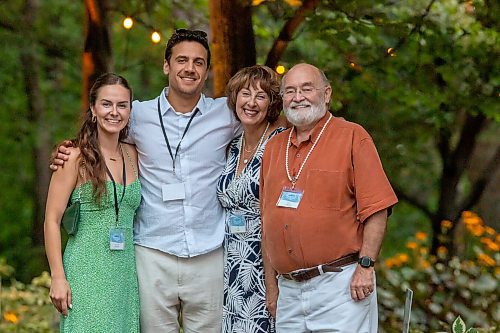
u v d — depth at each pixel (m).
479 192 10.41
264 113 4.70
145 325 4.78
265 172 4.53
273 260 4.42
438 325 7.60
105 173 4.55
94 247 4.52
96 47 7.25
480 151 13.38
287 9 7.19
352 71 7.96
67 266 4.53
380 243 4.25
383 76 8.15
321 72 4.43
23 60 13.48
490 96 7.91
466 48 7.68
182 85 4.71
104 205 4.53
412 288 7.86
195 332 4.86
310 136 4.39
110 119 4.51
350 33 7.34
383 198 4.21
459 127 10.68
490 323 7.48
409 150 10.76
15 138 14.14
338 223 4.26
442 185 10.36
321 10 7.37
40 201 14.37
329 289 4.27
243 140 4.82
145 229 4.76
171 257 4.75
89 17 7.23
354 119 9.92
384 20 7.48
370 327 4.36
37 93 13.84
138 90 14.45
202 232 4.76
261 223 4.56
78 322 4.49
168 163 4.75
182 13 9.87
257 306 4.66
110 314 4.51
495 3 7.33
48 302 8.38
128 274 4.63
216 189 4.80
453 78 7.90
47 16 13.45
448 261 8.73
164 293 4.75
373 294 4.35
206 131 4.79
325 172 4.28
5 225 16.06
